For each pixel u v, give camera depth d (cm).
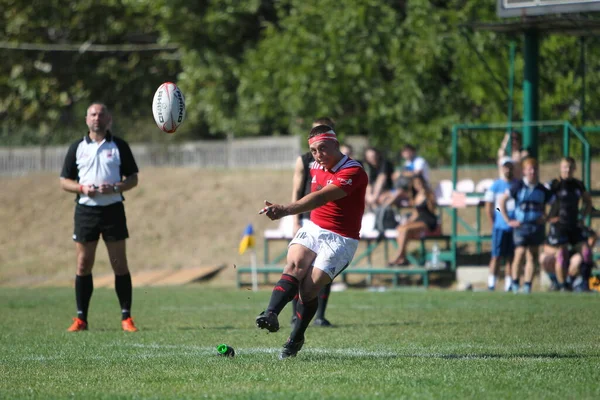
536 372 2422
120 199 3819
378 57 9638
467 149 8869
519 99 8725
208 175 10000
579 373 2402
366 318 4200
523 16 6250
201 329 3781
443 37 9175
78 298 3825
